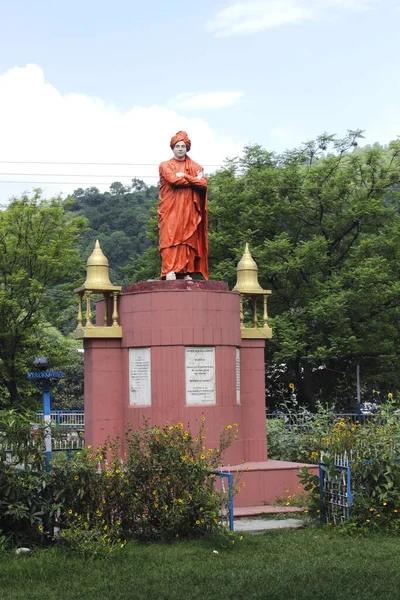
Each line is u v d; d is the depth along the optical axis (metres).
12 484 14.51
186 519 15.34
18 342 38.03
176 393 19.62
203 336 19.89
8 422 14.91
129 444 15.83
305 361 39.75
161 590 12.03
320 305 35.78
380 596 11.65
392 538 15.47
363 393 43.72
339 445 17.34
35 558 13.80
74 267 39.25
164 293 19.88
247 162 41.47
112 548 14.15
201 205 21.20
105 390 20.09
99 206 87.00
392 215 39.59
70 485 14.74
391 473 16.30
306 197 39.34
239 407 20.44
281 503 18.75
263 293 21.72
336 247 40.50
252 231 38.38
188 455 15.84
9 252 37.50
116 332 20.25
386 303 37.72
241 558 13.93
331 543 15.00
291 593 11.80
